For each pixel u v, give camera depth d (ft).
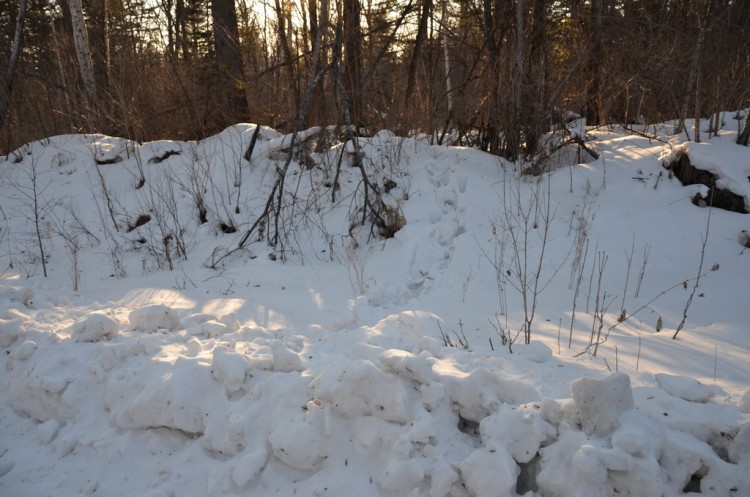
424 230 22.81
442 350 12.00
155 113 35.29
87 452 10.91
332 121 30.96
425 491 8.50
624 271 18.93
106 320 13.64
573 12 30.25
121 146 31.99
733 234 20.21
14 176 31.63
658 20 32.71
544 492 8.10
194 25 51.55
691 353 12.42
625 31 29.68
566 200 23.66
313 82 23.54
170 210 25.39
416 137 30.09
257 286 20.12
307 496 8.98
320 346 12.92
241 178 27.86
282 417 9.92
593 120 33.45
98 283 21.24
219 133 32.60
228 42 34.73
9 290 16.72
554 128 28.91
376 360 10.98
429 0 29.91
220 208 26.61
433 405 9.21
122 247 24.89
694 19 31.09
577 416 8.31
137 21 58.34
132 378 11.63
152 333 14.08
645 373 10.95
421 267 20.95
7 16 57.26
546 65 28.58
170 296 18.90
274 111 36.24
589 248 20.48
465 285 18.88
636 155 26.20
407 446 8.62
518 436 8.43
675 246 20.04
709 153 23.13
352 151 27.71
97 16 51.11
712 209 21.95
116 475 10.30
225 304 17.88
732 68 27.61
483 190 25.02
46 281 21.24
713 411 8.74
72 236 26.14
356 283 19.99
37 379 12.26
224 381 10.64
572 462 7.80
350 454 9.37
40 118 40.60
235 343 12.95
